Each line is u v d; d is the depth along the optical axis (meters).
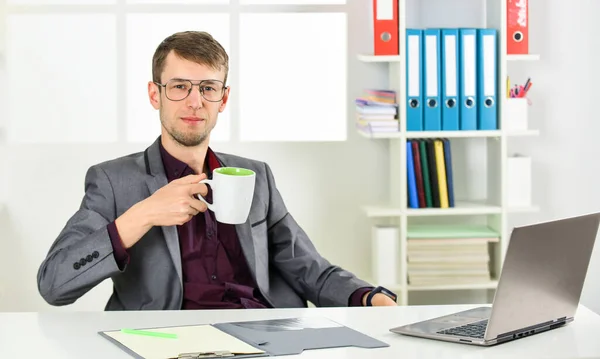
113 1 4.23
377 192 4.34
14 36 4.19
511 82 4.35
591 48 4.37
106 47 4.24
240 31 4.29
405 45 3.94
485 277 4.07
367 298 2.66
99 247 2.42
